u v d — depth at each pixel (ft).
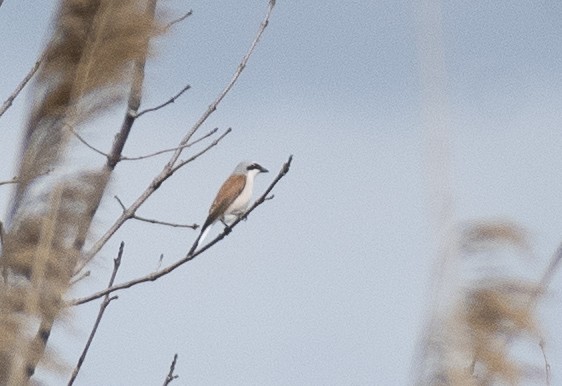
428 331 16.85
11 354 23.85
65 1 28.63
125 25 28.60
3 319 24.20
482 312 16.71
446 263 16.72
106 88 27.99
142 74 29.43
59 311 24.90
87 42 28.32
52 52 28.12
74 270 26.11
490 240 16.66
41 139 27.14
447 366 16.52
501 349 16.61
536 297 16.98
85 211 26.63
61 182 26.61
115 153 35.94
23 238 25.72
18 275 25.45
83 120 27.43
